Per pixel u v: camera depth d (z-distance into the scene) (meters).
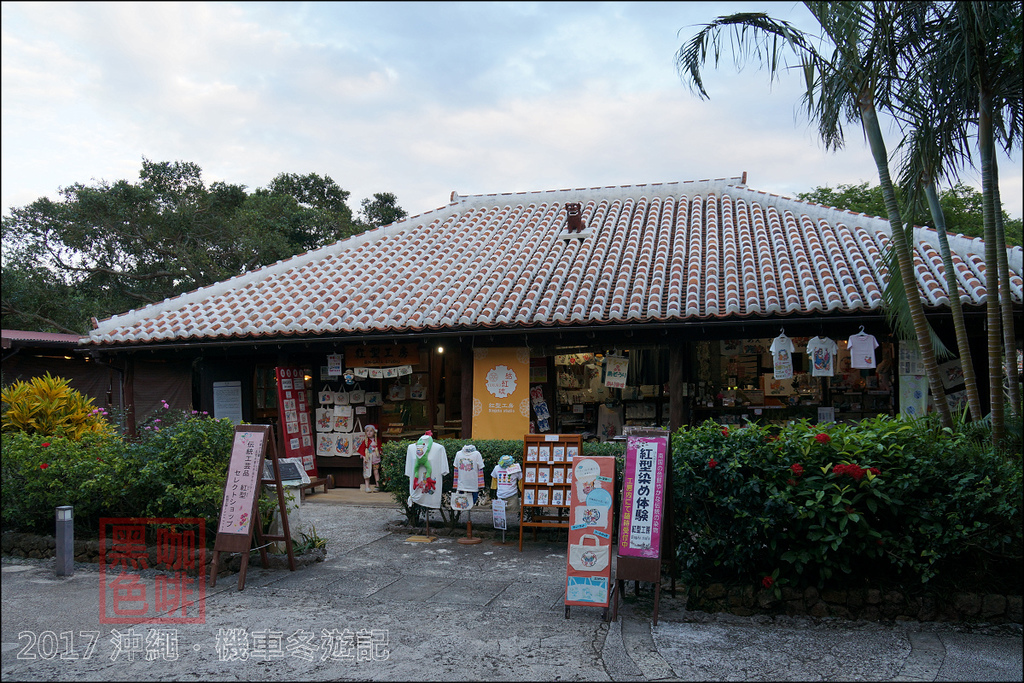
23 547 7.70
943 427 6.16
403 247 14.60
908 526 5.39
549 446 8.04
